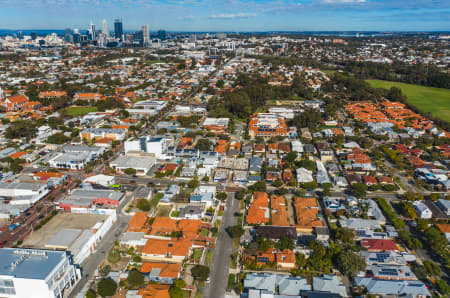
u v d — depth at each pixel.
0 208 147.00
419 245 123.12
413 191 169.75
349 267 108.94
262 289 103.44
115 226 139.12
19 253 105.50
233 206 155.88
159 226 134.00
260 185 166.25
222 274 112.62
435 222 140.00
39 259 103.19
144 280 107.94
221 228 138.62
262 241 123.00
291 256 116.88
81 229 133.00
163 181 180.38
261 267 114.56
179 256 117.94
